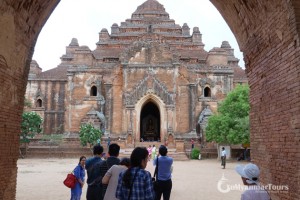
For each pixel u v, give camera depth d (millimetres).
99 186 9922
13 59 12477
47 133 61688
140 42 57844
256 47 13227
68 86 59750
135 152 6754
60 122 62188
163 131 54781
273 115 11703
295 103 9914
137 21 72375
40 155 50719
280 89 11031
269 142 12102
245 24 13836
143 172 6559
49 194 18047
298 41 9695
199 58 65688
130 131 54219
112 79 57125
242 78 63438
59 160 45688
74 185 11578
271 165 11906
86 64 62156
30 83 63219
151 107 67750
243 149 49438
